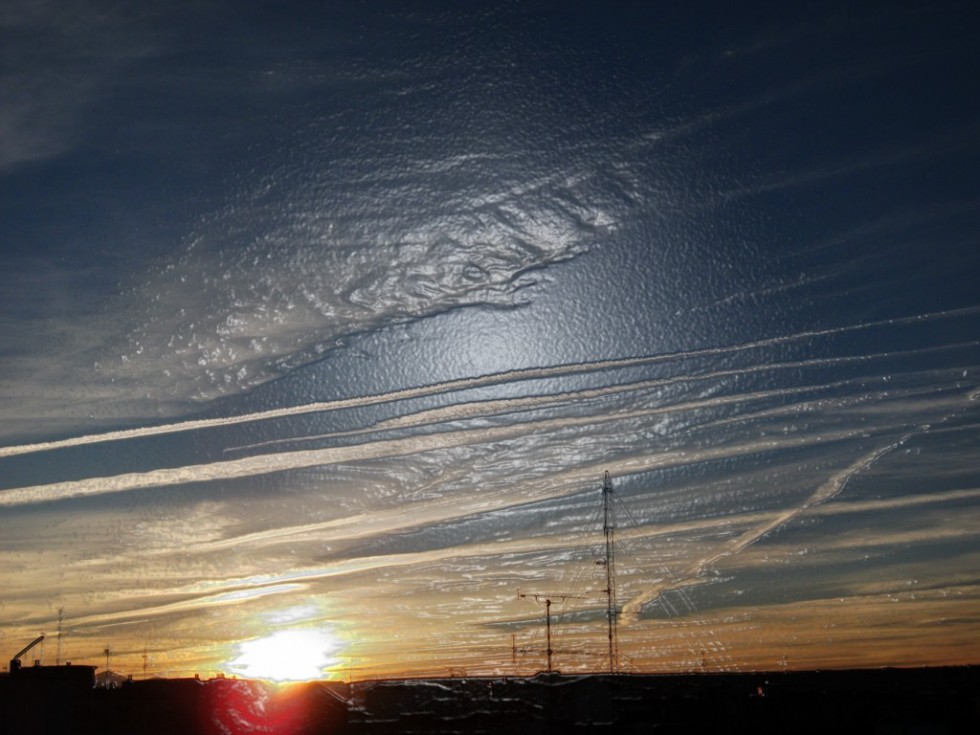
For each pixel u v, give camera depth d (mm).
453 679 53344
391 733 51469
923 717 50688
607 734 50844
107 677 56281
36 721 48250
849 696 53656
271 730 50844
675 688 54938
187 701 49750
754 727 51438
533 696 53094
